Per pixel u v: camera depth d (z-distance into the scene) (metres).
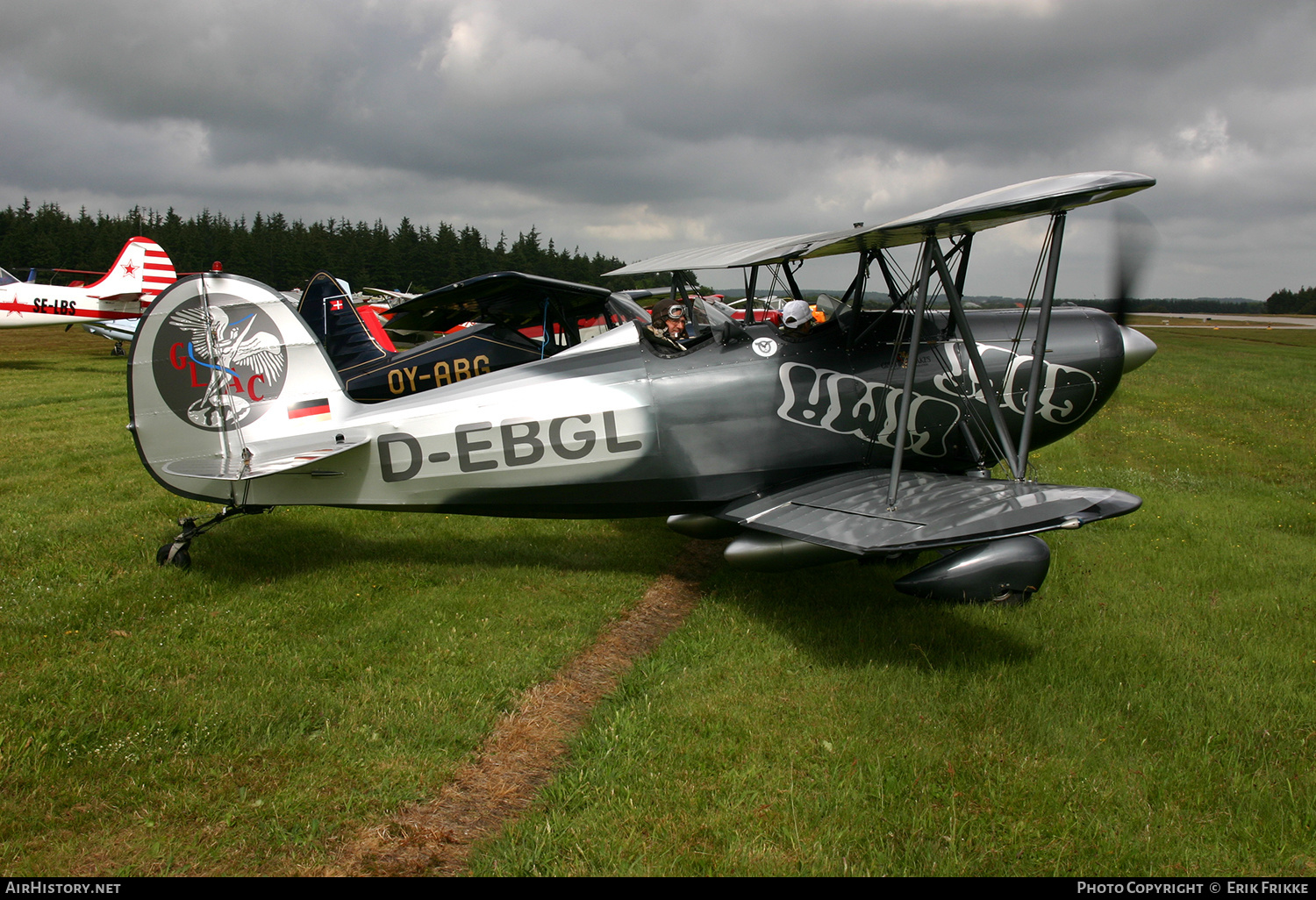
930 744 3.44
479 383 5.60
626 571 5.98
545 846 2.80
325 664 4.12
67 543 5.97
